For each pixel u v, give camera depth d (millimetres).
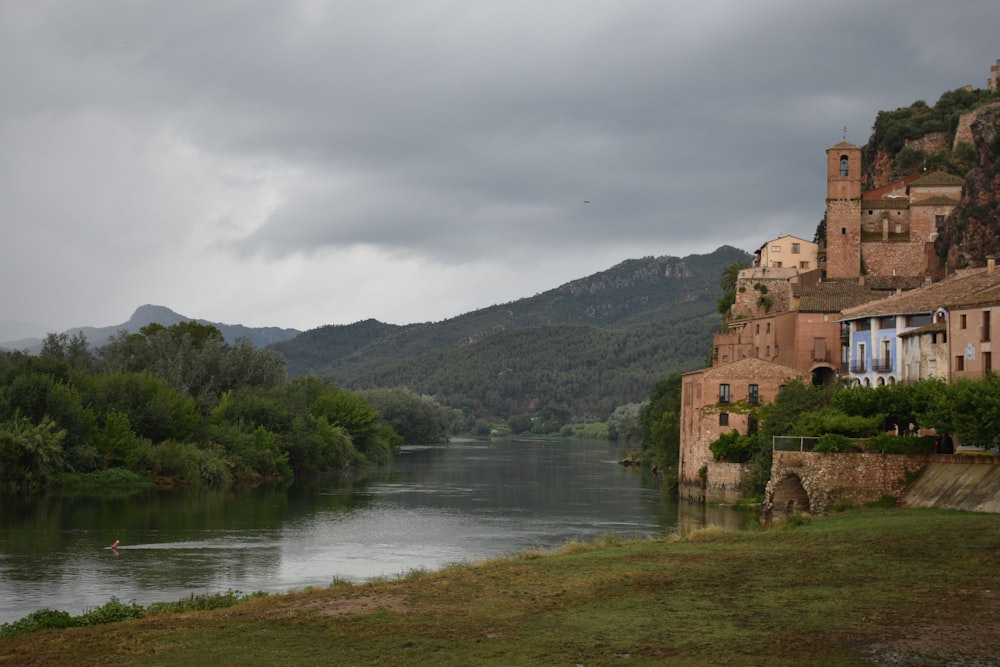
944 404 76062
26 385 136375
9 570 71562
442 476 168750
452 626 39781
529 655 35062
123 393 152500
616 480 158375
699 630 37750
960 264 140500
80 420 139625
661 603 42625
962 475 71312
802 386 103688
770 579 46812
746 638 36344
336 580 56469
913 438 77812
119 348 189000
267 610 44312
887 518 65750
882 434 79375
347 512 110938
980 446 76875
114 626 42750
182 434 156500
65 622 45625
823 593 43219
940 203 158750
